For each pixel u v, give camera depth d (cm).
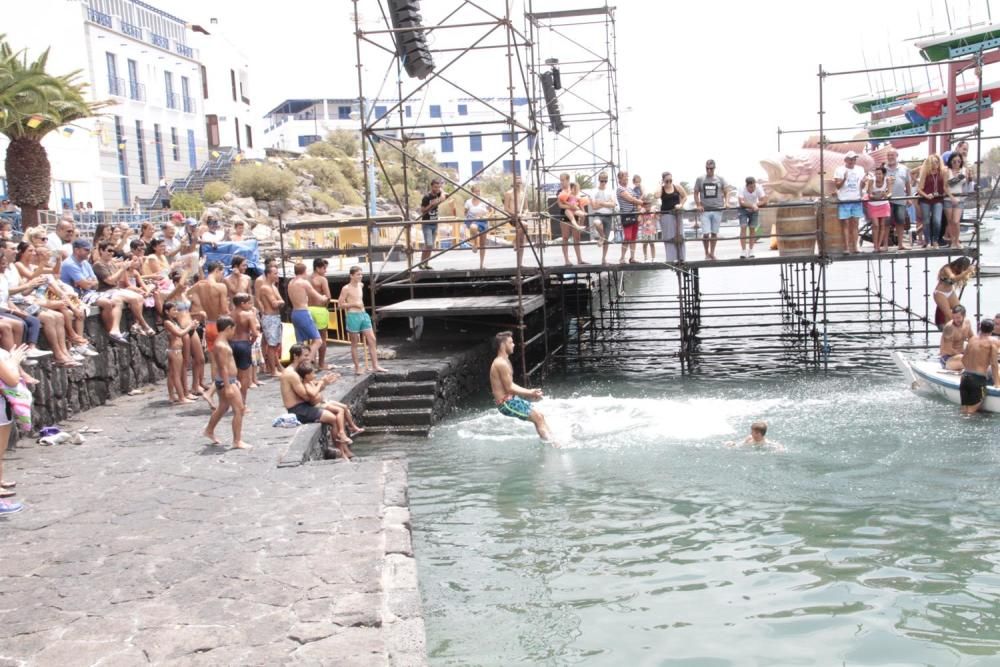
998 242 4044
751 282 4672
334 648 573
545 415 1574
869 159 2262
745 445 1326
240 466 1038
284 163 5138
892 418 1457
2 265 1191
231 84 5006
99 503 905
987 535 951
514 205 1731
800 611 784
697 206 1898
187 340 1457
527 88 1911
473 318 2298
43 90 2200
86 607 646
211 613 630
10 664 561
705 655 708
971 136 1775
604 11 2833
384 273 2056
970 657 695
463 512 1091
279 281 2034
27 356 1215
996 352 1433
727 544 953
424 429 1512
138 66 4084
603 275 3841
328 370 1670
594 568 899
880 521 1003
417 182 5900
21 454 1123
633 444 1364
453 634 755
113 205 3806
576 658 709
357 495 902
